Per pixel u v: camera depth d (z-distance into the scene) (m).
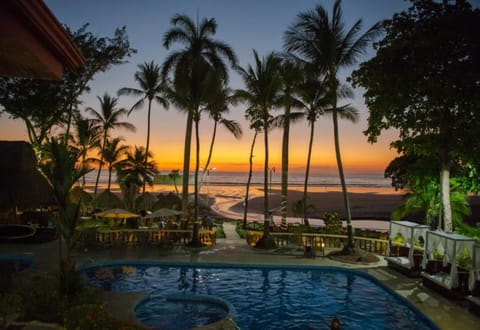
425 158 22.38
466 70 15.05
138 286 15.10
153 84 35.56
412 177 23.28
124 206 37.12
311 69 21.42
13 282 13.00
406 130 18.19
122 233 22.08
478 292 12.22
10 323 8.66
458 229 22.86
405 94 16.88
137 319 10.70
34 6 2.70
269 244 22.50
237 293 14.56
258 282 16.05
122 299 12.52
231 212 61.84
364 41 20.41
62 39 3.26
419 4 16.38
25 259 18.11
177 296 13.52
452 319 11.42
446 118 16.83
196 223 22.66
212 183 199.25
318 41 20.47
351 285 15.74
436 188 23.00
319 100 29.94
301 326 11.43
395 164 26.58
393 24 17.23
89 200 33.31
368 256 19.56
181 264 18.34
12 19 2.69
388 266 18.08
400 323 11.70
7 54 3.10
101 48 30.91
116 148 43.44
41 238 21.69
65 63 3.68
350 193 124.56
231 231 30.53
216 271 17.72
